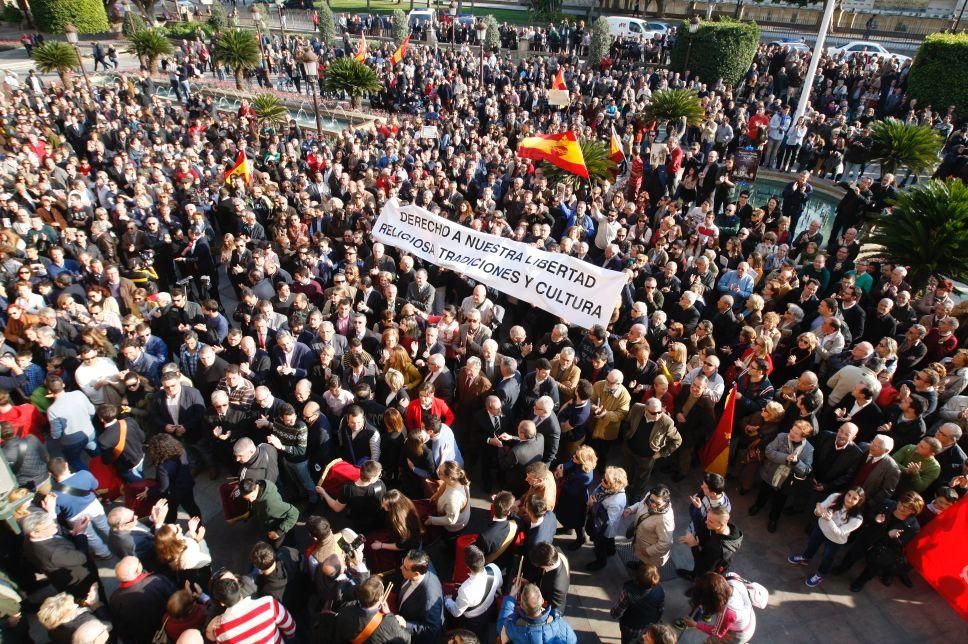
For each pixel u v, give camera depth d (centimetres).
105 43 3934
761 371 696
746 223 1245
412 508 541
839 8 3981
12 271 948
